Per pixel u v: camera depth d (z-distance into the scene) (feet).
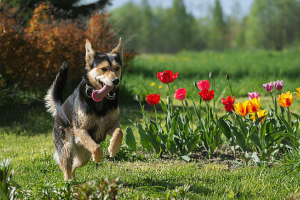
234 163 19.29
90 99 14.57
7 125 30.22
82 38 36.40
